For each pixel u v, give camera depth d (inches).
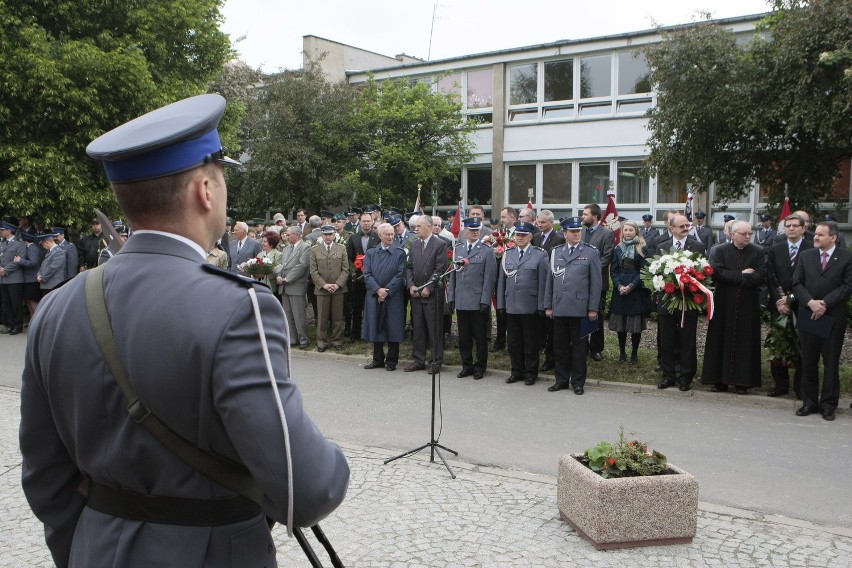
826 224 275.0
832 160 587.8
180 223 59.6
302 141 911.7
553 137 893.2
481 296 351.6
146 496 57.0
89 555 57.9
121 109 566.3
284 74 928.3
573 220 327.0
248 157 1013.2
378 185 913.5
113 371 55.0
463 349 362.0
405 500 189.0
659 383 328.8
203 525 56.4
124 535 56.6
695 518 162.9
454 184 979.9
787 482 207.3
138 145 56.0
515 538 164.9
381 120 894.4
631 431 260.7
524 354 351.6
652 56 582.9
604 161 871.1
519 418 279.3
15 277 505.7
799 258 284.8
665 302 321.7
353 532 168.1
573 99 880.9
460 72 964.6
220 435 54.9
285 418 52.7
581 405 301.0
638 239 364.8
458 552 157.3
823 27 494.3
